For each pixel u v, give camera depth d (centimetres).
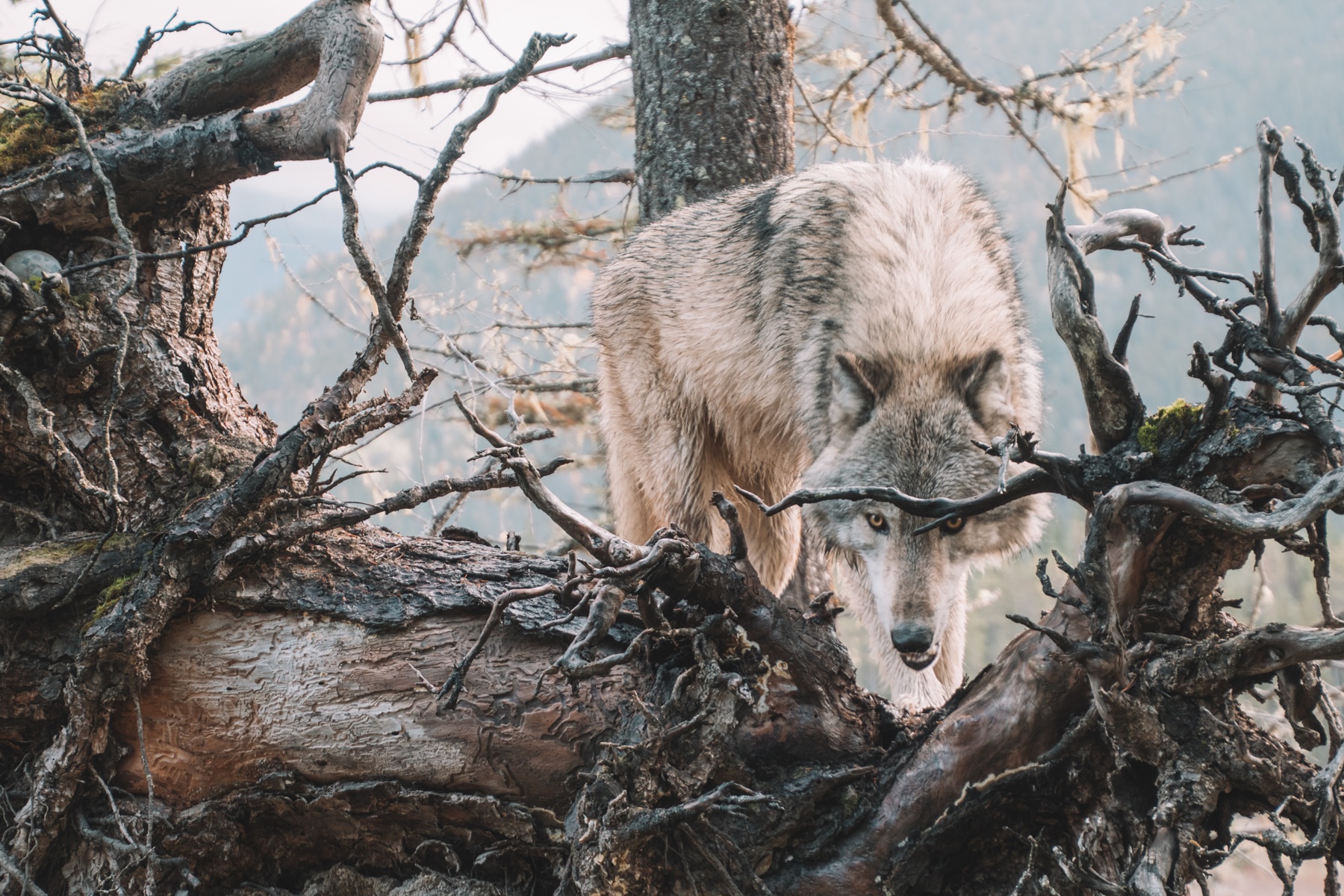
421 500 269
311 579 278
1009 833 235
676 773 227
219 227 372
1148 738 212
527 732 259
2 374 292
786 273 496
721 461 572
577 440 762
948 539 447
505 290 689
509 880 268
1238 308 232
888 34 608
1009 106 622
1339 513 194
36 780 265
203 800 274
